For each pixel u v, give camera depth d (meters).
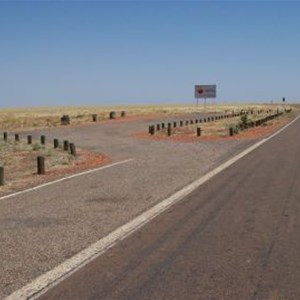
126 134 43.88
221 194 12.92
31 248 8.09
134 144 32.34
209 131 45.62
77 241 8.48
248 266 6.91
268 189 13.58
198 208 11.16
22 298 5.92
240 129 45.25
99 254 7.67
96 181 15.94
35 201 12.55
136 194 13.23
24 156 26.56
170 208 11.24
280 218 9.96
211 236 8.62
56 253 7.77
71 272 6.83
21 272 6.88
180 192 13.35
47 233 9.10
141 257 7.47
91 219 10.24
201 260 7.25
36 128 58.41
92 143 34.44
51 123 67.50
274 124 58.06
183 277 6.52
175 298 5.80
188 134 42.53
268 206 11.22
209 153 24.78
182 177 16.31
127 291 6.07
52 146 32.41
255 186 14.12
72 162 23.16
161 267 6.97
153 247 8.01
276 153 23.89
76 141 36.91
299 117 83.31
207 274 6.62
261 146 28.16
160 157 23.48
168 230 9.14
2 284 6.42
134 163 21.16
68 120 65.31
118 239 8.55
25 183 16.50
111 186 14.75
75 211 11.12
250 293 5.89
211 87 113.00
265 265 6.93
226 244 8.09
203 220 9.91
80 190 14.14
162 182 15.30
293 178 15.66
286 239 8.31
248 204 11.49
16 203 12.34
